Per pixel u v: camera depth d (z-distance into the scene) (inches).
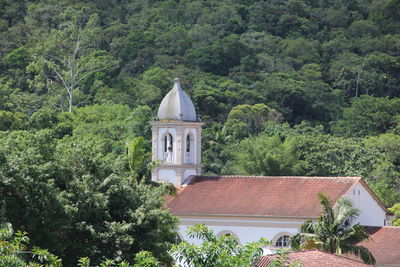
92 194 3853.3
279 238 5167.3
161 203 4234.7
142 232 3946.9
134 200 4065.0
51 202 3634.4
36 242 3624.5
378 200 5374.0
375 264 4434.1
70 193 3816.4
